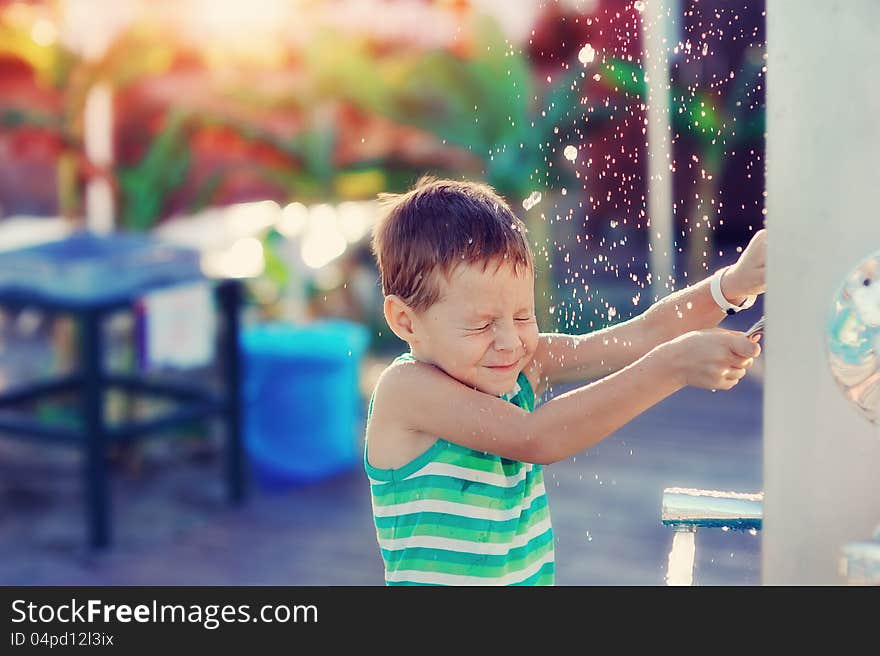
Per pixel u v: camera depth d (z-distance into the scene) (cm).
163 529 374
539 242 548
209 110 564
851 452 68
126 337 455
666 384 113
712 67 523
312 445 426
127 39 482
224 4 533
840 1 67
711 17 501
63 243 385
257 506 398
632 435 451
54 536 369
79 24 477
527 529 137
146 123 564
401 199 135
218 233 542
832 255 68
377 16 573
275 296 549
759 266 132
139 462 446
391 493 134
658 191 448
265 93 570
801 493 70
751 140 552
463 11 568
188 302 378
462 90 577
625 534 342
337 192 594
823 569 69
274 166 588
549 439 119
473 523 130
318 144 586
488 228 125
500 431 122
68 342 475
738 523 97
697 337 112
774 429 70
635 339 139
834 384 68
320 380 425
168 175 526
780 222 69
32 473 449
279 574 325
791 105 68
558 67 555
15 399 380
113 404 448
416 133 614
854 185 67
